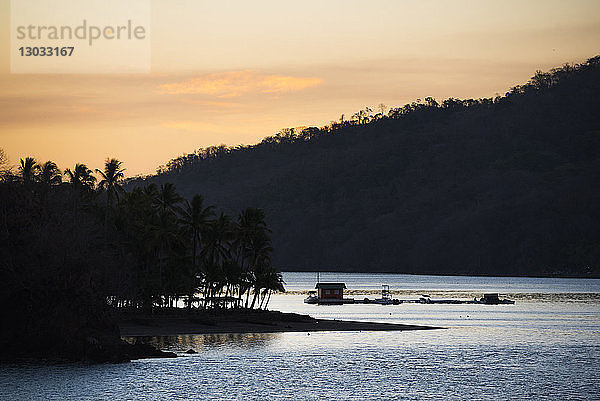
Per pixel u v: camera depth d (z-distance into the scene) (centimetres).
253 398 8881
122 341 11625
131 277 15588
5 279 10869
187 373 10200
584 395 9206
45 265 11081
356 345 13300
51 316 10894
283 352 12275
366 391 9369
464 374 10544
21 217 11506
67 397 8644
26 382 9331
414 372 10656
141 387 9244
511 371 10819
